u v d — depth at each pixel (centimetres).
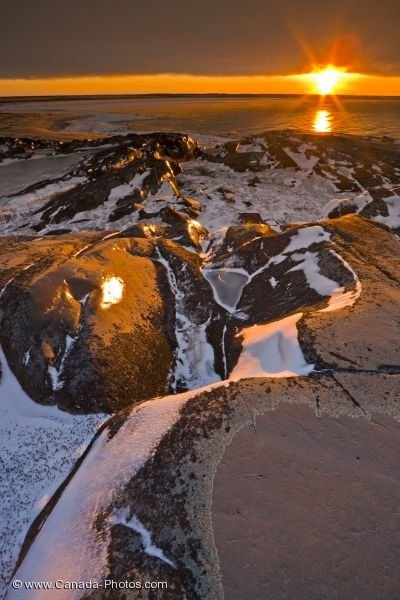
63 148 4172
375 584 513
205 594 519
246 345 1084
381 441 698
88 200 2523
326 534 566
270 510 598
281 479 640
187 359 1218
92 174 2994
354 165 3481
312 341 935
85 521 655
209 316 1339
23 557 670
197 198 2825
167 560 562
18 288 1212
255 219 2436
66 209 2453
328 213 2223
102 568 577
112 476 706
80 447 895
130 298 1324
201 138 5428
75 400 1017
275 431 722
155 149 3631
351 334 939
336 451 683
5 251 1512
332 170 3388
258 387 824
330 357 884
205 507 609
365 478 638
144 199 2662
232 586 521
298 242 1506
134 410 862
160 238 1733
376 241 1439
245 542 564
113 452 758
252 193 2980
